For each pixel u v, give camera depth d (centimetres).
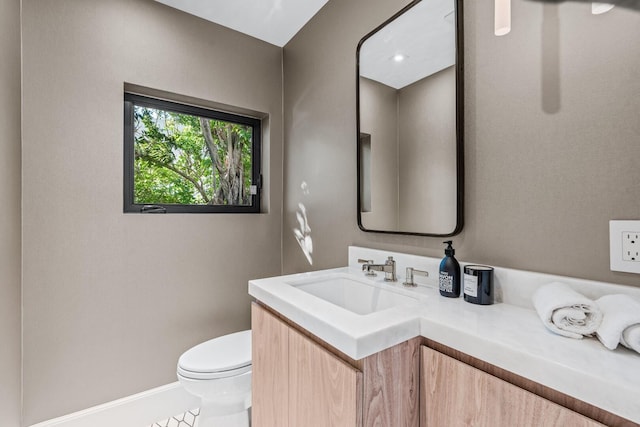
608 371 52
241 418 148
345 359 75
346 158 159
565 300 68
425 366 78
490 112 99
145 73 169
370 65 141
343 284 139
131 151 176
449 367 72
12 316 139
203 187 204
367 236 145
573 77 80
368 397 71
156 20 173
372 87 140
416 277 121
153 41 171
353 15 154
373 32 139
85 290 155
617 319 59
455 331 71
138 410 167
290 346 94
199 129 203
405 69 125
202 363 138
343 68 161
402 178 125
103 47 158
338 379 74
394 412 76
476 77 102
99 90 157
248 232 207
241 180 219
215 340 163
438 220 112
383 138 134
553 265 84
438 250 115
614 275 74
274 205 218
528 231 90
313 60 185
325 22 175
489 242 99
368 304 125
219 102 193
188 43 183
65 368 150
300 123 199
